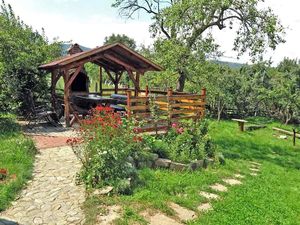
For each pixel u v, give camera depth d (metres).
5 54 16.36
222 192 9.15
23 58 16.78
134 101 11.69
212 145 12.67
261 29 19.94
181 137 11.56
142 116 11.97
